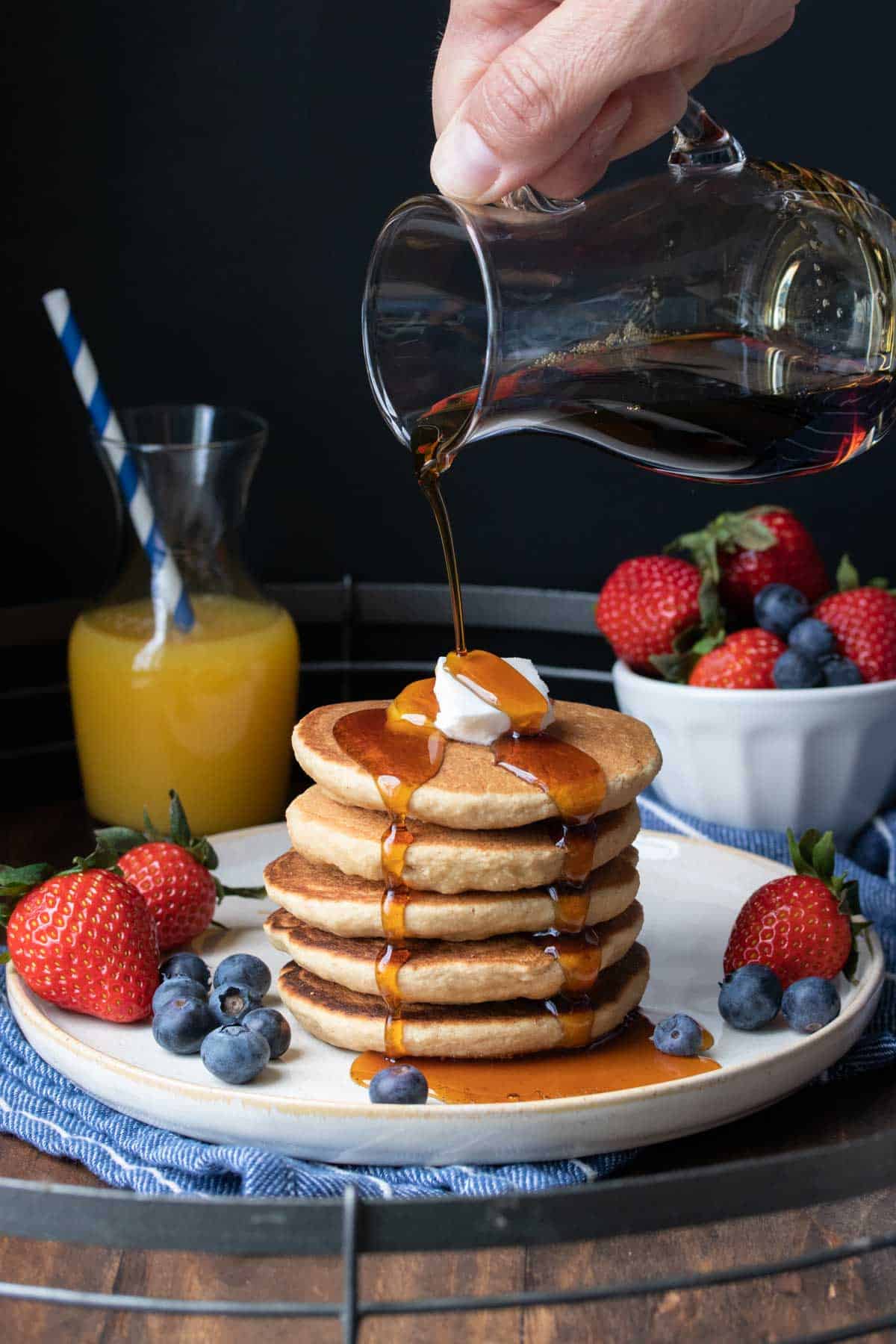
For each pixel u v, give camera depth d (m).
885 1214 0.69
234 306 1.07
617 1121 0.69
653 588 0.93
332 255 1.06
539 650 1.12
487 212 0.71
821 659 0.90
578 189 0.75
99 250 1.05
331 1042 0.73
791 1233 0.69
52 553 1.08
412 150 1.05
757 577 0.94
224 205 1.06
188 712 0.92
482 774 0.73
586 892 0.73
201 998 0.75
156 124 1.04
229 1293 0.66
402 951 0.73
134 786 0.93
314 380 1.08
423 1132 0.69
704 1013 0.76
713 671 0.91
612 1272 0.67
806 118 1.06
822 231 0.71
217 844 0.86
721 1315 0.66
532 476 1.10
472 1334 0.65
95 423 0.94
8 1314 0.66
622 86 0.73
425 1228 0.59
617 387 0.70
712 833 0.90
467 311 0.72
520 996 0.73
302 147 1.05
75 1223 0.59
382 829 0.73
